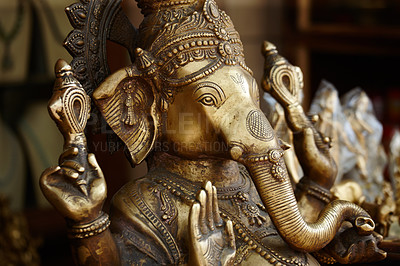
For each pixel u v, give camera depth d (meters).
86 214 0.74
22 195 2.44
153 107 0.85
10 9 2.38
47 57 2.42
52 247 2.41
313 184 0.97
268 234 0.87
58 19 2.41
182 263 0.79
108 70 0.90
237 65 0.85
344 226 0.94
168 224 0.84
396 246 1.02
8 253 1.89
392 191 1.46
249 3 2.44
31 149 2.46
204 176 0.89
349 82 2.91
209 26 0.85
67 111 0.77
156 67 0.84
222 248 0.77
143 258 0.82
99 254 0.76
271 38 2.52
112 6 0.90
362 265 1.04
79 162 0.76
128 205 0.85
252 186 0.93
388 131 2.90
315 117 1.01
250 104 0.83
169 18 0.86
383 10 2.81
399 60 2.98
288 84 0.98
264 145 0.81
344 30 2.76
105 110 0.84
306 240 0.82
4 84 2.41
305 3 2.60
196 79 0.83
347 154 1.39
